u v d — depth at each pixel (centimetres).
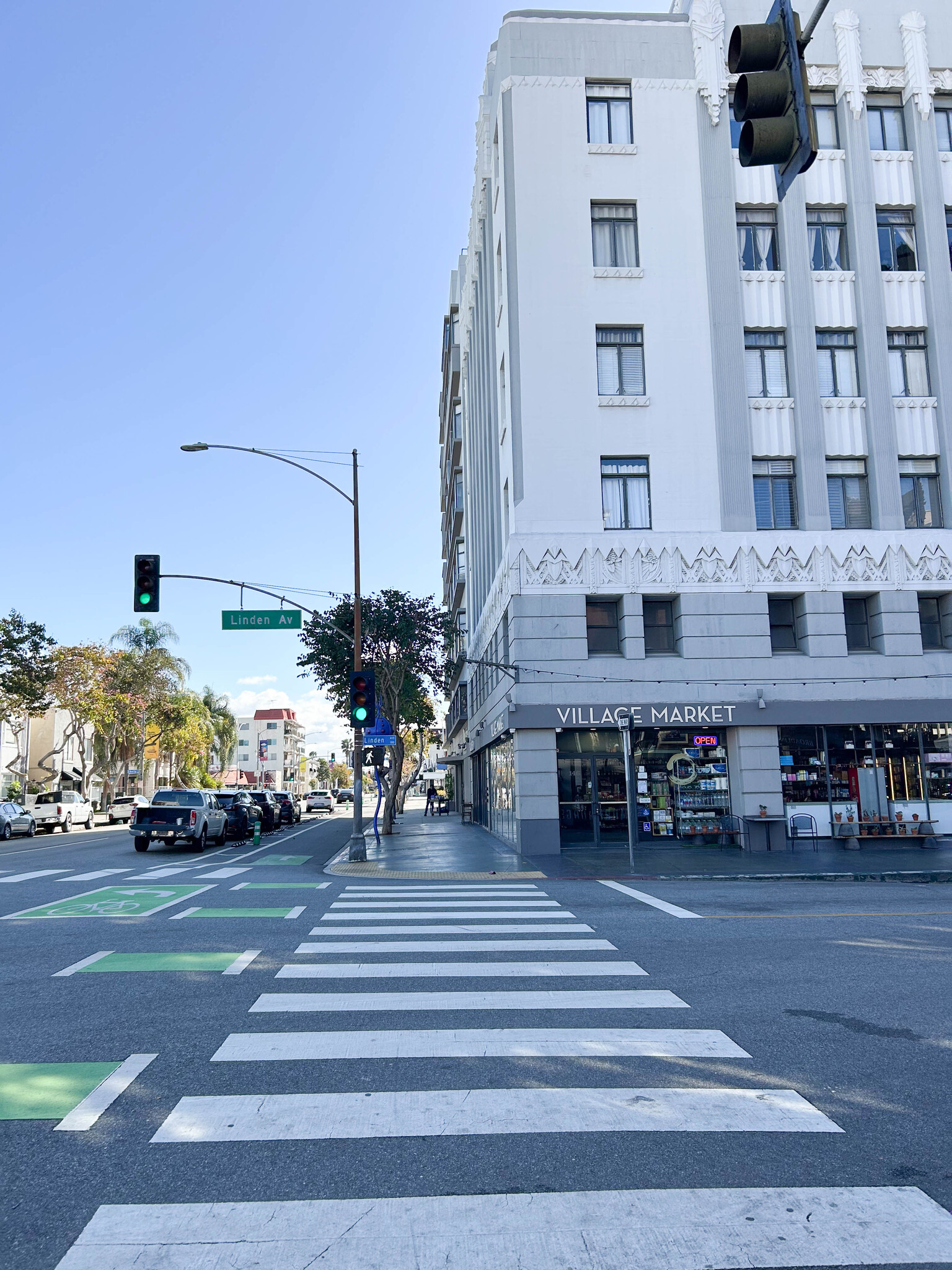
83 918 1230
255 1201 426
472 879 1744
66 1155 477
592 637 2275
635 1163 466
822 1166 464
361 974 872
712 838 2259
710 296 2345
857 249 2397
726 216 2369
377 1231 399
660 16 2430
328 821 4947
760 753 2231
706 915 1240
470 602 3925
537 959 939
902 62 2470
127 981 847
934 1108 542
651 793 2270
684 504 2284
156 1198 430
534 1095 559
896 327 2409
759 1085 577
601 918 1210
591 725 2178
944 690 2277
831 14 2456
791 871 1778
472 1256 381
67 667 5116
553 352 2305
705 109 2402
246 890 1556
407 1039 669
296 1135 500
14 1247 387
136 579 2036
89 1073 600
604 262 2358
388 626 3550
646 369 2323
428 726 5050
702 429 2312
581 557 2238
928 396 2402
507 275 2362
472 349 3688
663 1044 658
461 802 4825
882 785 2291
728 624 2245
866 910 1290
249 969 895
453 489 5106
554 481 2264
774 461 2355
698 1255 381
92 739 5959
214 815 2817
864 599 2356
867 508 2361
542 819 2177
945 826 2289
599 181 2364
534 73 2388
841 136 2448
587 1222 407
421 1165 464
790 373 2367
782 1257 380
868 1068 611
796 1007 756
